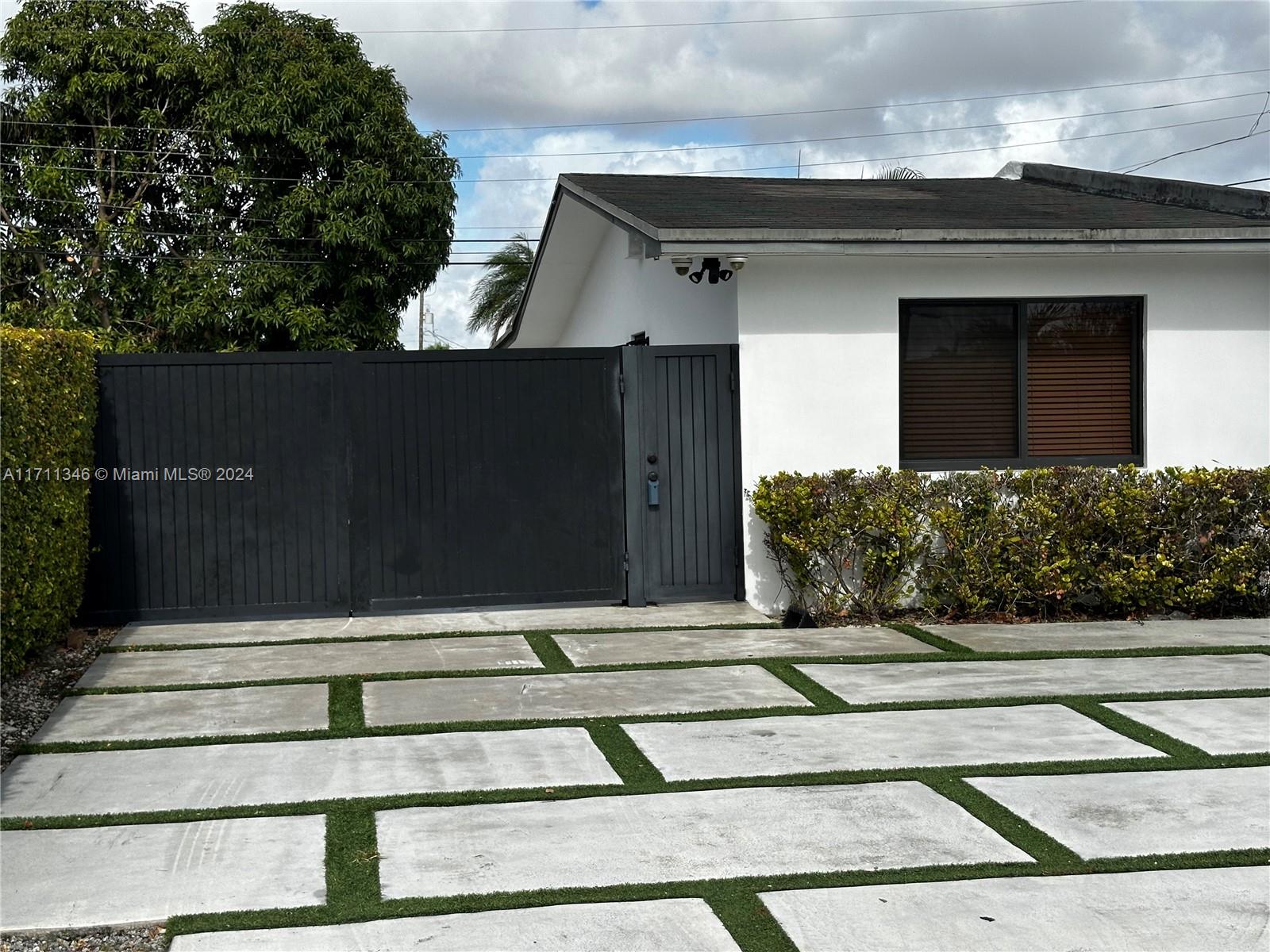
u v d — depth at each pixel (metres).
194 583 8.94
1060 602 9.15
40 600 7.11
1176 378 9.77
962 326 9.66
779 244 8.80
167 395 8.88
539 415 9.29
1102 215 10.10
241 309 19.25
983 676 7.23
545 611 9.30
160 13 20.39
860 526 8.81
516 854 4.45
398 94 20.78
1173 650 7.91
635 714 6.39
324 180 19.81
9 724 6.26
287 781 5.30
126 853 4.48
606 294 13.76
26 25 19.41
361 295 20.36
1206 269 9.77
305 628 8.76
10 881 4.23
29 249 19.33
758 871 4.29
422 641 8.30
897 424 9.43
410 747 5.82
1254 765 5.48
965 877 4.23
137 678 7.25
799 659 7.69
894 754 5.66
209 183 19.75
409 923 3.88
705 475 9.41
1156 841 4.56
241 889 4.15
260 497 9.01
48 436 7.23
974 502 9.05
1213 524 9.03
